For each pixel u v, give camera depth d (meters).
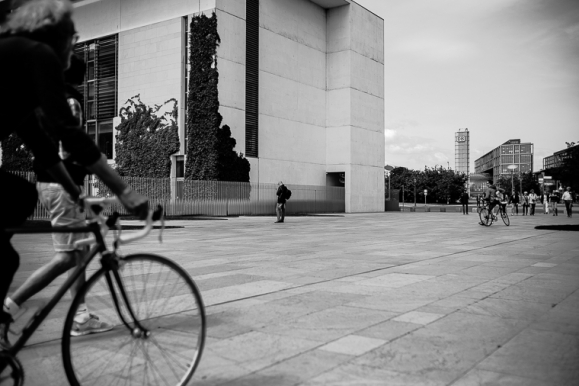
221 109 28.98
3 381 2.46
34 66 2.29
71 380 2.46
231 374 2.98
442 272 6.95
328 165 38.91
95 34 33.16
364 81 39.78
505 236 13.78
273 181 33.72
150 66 30.84
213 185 28.19
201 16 28.77
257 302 4.94
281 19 34.66
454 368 3.09
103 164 2.39
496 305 4.82
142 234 2.54
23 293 3.20
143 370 2.79
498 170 163.38
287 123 35.09
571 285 5.90
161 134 30.20
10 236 2.48
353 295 5.30
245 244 11.30
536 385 2.82
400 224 20.92
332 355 3.33
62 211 3.44
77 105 3.56
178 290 2.73
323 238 13.16
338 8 38.62
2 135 2.47
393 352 3.39
